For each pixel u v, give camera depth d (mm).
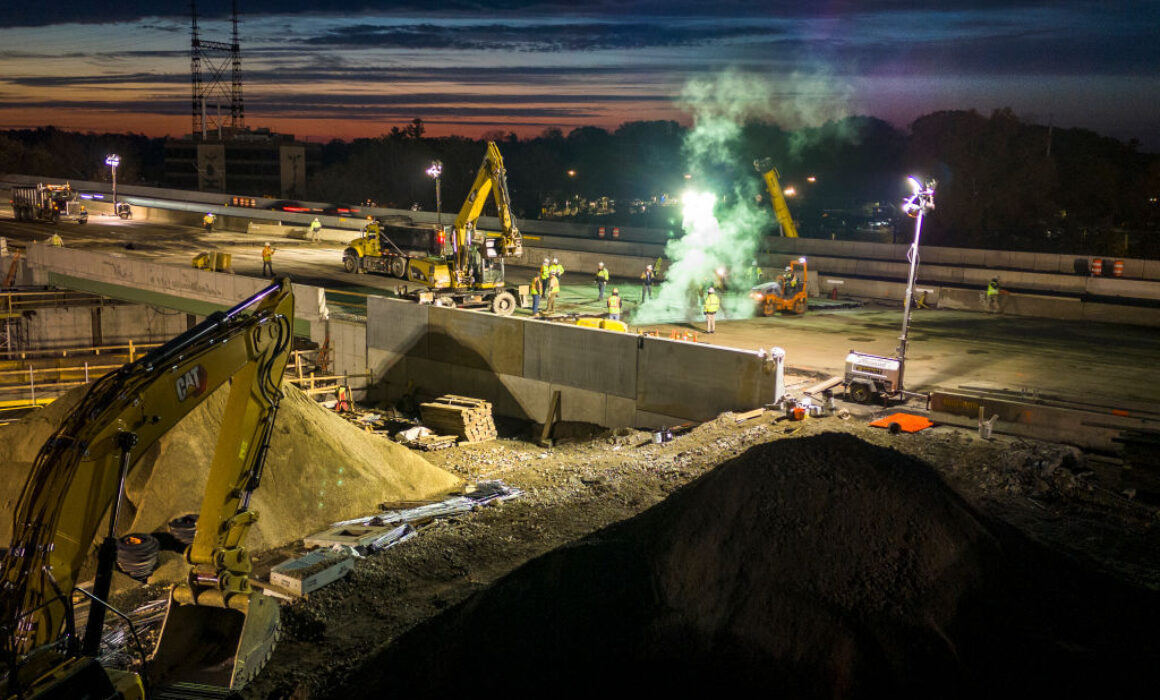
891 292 42969
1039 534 14617
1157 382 26766
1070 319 38594
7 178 104062
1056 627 9109
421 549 15375
